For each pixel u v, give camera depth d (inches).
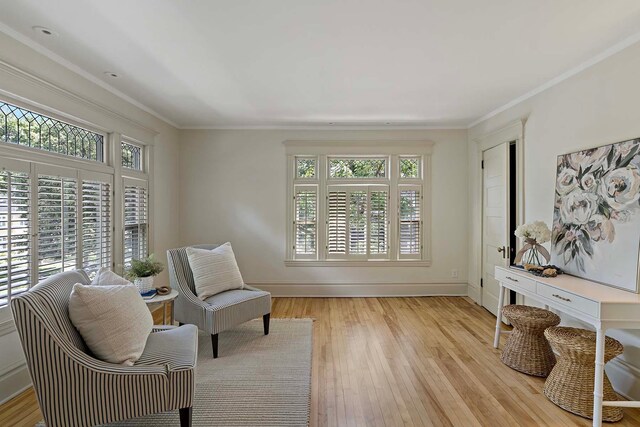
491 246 159.9
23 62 88.8
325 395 89.4
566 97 111.0
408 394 89.9
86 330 66.1
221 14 77.2
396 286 189.5
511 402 86.4
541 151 123.2
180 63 104.4
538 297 96.3
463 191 188.5
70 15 77.7
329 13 76.9
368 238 189.3
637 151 84.3
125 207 138.9
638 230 82.0
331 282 189.5
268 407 83.0
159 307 166.1
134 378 64.5
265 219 189.5
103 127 122.2
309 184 189.2
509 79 117.2
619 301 74.1
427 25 82.2
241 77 115.9
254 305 123.1
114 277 82.0
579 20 79.9
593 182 97.0
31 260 92.7
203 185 188.2
